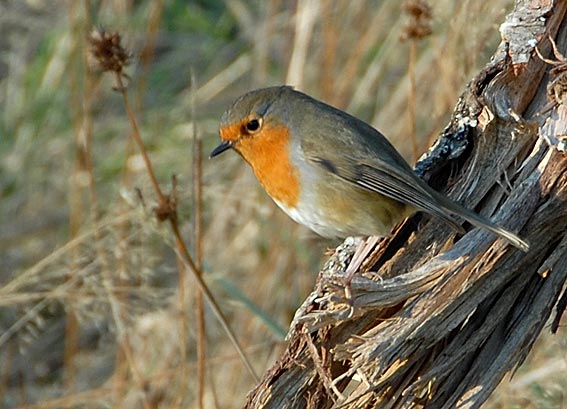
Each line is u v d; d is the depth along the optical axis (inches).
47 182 524.1
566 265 282.5
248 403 289.3
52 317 487.2
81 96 526.9
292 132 307.1
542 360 395.5
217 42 563.2
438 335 270.7
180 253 350.9
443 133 300.2
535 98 296.8
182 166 486.6
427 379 274.2
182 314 380.5
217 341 438.3
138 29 557.9
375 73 472.4
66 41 543.2
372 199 298.4
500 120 285.6
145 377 423.2
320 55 484.4
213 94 525.3
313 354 275.9
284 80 488.7
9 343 475.8
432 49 448.8
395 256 290.0
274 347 425.7
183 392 385.4
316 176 303.4
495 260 272.1
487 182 286.8
